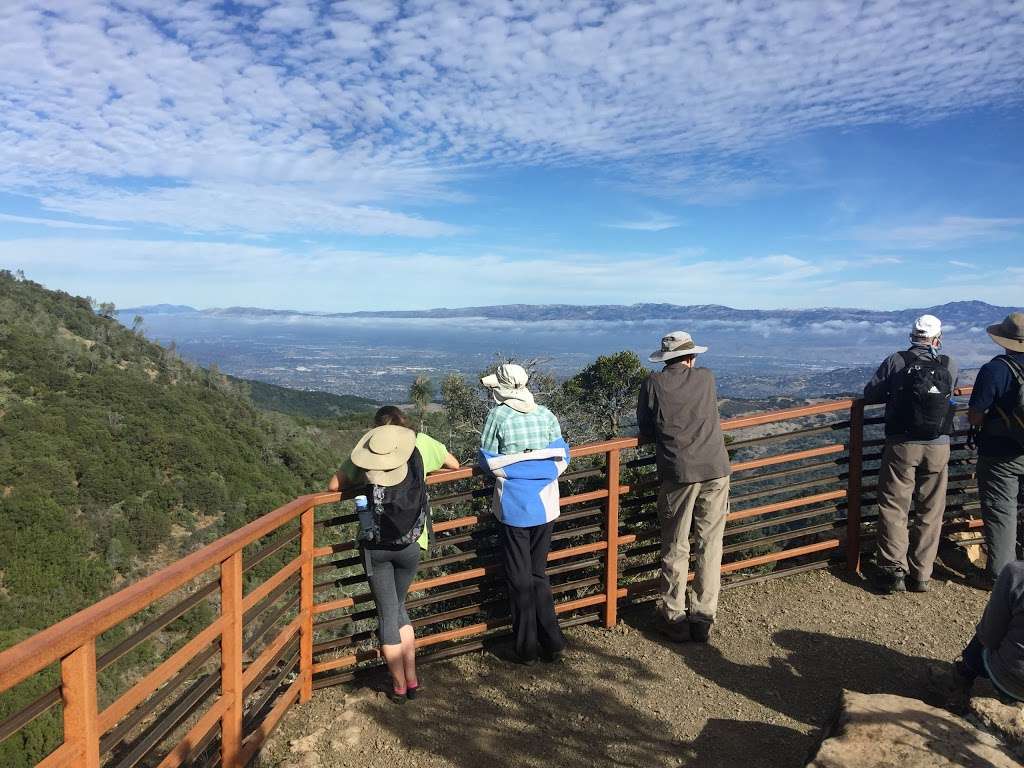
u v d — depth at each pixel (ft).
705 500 11.55
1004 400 11.82
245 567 8.53
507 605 12.24
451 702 10.41
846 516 15.08
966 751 7.25
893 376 13.17
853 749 7.35
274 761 9.16
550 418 11.14
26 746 54.08
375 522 9.64
